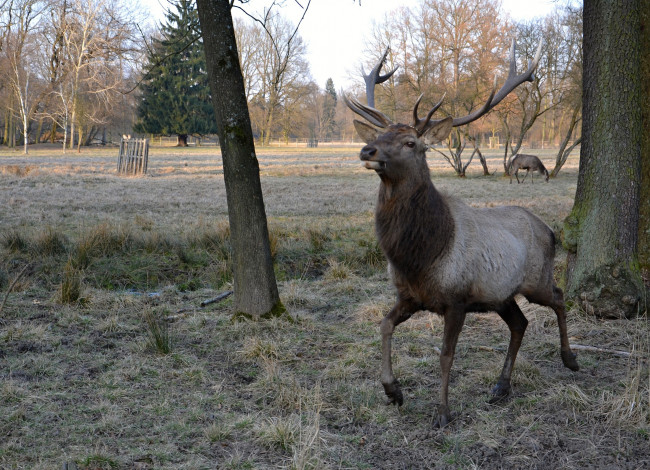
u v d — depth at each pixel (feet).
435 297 12.93
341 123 410.93
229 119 19.69
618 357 16.72
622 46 19.89
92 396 14.12
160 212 45.80
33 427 12.45
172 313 21.40
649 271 21.04
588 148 20.92
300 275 28.12
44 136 210.79
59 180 70.28
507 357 14.64
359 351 17.39
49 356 16.62
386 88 108.68
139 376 15.37
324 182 81.61
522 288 14.83
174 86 213.05
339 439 12.34
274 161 140.36
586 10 20.74
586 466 11.33
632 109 20.08
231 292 23.90
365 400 14.03
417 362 16.52
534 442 12.13
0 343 17.34
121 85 148.77
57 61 157.99
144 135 234.79
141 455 11.49
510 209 15.40
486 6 98.63
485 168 101.60
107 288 25.04
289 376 15.39
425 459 11.62
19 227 34.96
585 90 20.99
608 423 12.83
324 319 21.25
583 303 20.27
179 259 29.01
